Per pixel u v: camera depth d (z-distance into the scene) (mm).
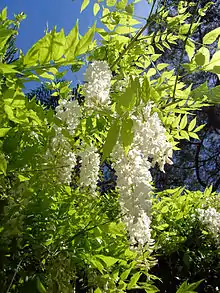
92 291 647
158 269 1180
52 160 601
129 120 386
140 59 847
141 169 573
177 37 815
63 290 582
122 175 569
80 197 715
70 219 691
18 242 568
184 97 636
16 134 560
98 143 770
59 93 795
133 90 396
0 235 541
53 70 412
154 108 539
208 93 552
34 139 584
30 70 400
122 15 728
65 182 606
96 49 755
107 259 635
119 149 566
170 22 756
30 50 377
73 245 652
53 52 378
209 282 1196
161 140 570
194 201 1230
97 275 674
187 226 1198
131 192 570
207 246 1200
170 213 1061
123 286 659
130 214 573
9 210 546
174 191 994
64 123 595
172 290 1177
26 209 579
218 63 516
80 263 669
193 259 1188
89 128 712
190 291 584
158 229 1009
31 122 522
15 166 511
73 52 379
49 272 588
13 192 560
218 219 1185
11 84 457
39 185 579
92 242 682
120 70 780
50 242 629
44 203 586
